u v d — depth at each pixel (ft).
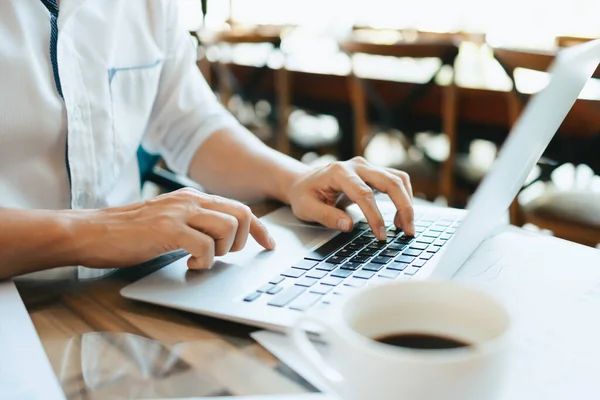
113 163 3.03
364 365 1.04
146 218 2.05
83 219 2.06
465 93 7.55
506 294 1.81
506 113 7.28
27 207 2.67
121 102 3.05
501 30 10.23
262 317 1.68
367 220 2.34
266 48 10.59
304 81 9.68
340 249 2.20
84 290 1.98
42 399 1.31
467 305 1.19
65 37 2.65
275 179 2.85
